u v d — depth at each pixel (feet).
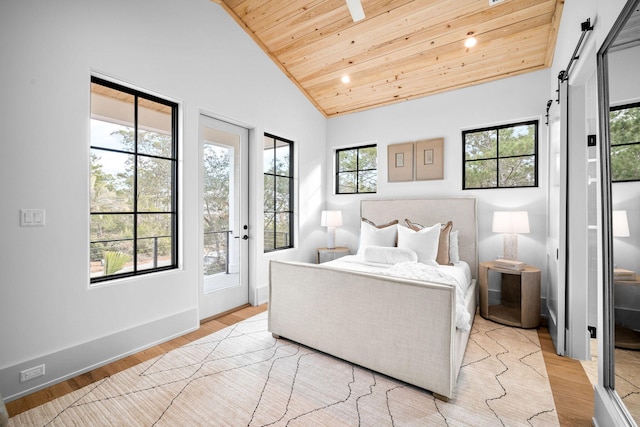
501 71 11.18
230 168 11.20
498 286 11.57
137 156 8.28
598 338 5.04
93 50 7.04
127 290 7.73
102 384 6.40
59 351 6.52
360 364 6.79
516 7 8.86
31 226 6.15
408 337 6.08
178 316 8.88
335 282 7.16
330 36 11.10
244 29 11.21
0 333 5.78
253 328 9.46
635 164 4.04
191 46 9.33
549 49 9.75
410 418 5.27
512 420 5.23
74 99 6.73
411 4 9.37
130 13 7.77
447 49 10.70
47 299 6.36
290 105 13.53
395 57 11.49
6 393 5.81
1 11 5.73
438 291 5.73
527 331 9.19
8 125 5.82
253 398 5.87
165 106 8.96
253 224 11.85
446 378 5.65
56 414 5.46
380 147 14.37
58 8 6.47
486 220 11.77
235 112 10.84
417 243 10.46
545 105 10.71
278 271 8.40
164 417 5.35
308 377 6.61
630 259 4.26
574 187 7.45
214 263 10.68
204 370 6.93
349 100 14.43
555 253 8.48
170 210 9.05
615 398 4.60
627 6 4.00
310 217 14.90
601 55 4.88
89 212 7.05
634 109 4.02
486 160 12.07
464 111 12.26
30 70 6.08
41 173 6.26
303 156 14.39
